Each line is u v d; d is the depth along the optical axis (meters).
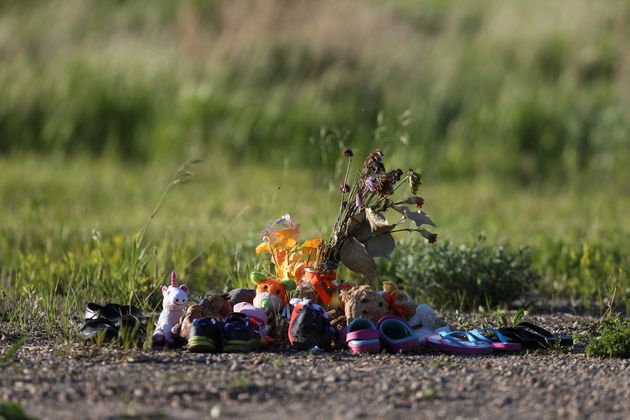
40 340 15.17
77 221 25.67
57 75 44.88
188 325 14.24
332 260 15.03
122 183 35.69
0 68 46.06
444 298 19.39
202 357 13.60
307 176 37.03
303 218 25.20
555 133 41.88
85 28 50.78
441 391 11.88
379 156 14.95
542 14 49.94
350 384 12.19
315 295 14.82
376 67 44.88
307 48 46.03
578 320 18.14
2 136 43.22
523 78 44.81
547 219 29.02
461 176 40.06
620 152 40.72
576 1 50.34
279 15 48.59
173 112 43.03
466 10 51.72
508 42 47.16
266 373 12.67
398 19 50.41
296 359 13.61
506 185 39.06
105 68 45.09
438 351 14.48
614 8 49.66
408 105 42.53
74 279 19.27
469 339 14.59
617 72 45.06
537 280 20.81
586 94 43.53
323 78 44.25
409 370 12.97
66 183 35.44
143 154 42.38
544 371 13.07
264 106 42.53
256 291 14.96
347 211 15.02
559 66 45.97
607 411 11.18
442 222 27.62
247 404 11.27
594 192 37.97
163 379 12.29
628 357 14.05
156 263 20.05
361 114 41.91
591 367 13.34
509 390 12.01
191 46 46.59
